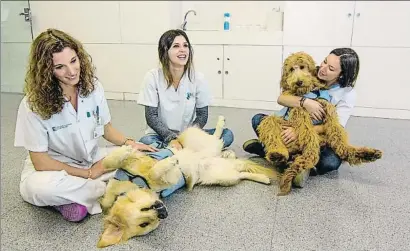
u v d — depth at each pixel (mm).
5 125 2891
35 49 1375
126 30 3631
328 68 1778
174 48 1824
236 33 3297
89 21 3715
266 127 1799
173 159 1493
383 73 3016
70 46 1409
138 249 1295
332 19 3021
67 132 1523
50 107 1417
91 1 3641
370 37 2971
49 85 1395
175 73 1896
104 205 1444
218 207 1572
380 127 2762
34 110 1412
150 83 1913
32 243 1352
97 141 1714
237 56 3361
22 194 1511
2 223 1476
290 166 1697
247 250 1288
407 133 2598
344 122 1853
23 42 4039
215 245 1318
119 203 1350
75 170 1523
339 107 1866
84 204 1476
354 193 1681
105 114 1684
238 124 2842
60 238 1378
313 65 1844
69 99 1512
